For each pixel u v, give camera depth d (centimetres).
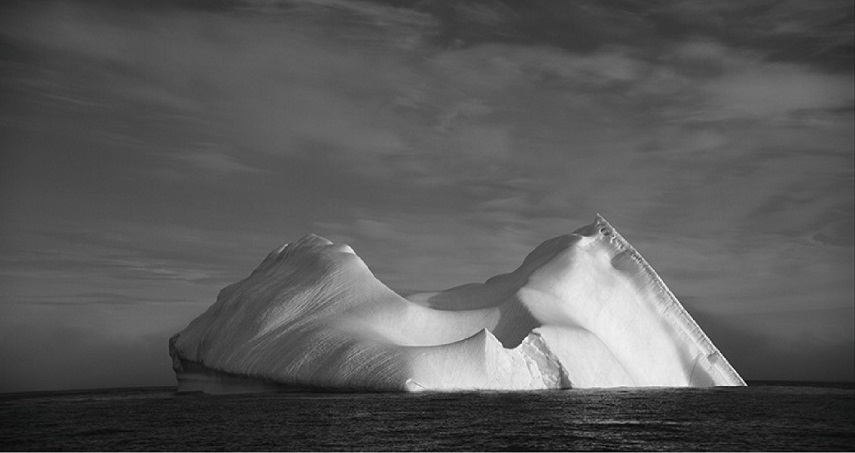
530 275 9806
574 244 10256
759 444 5012
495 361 7838
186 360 9931
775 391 10925
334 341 8175
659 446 4828
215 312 10050
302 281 9569
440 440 4872
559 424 5566
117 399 8812
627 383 8725
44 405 7906
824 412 7081
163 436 5144
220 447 4678
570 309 9356
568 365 8250
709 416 6397
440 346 7894
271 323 9031
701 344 9938
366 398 7300
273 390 8575
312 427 5400
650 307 9869
